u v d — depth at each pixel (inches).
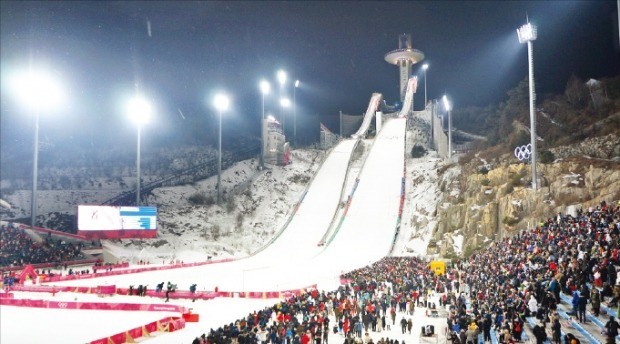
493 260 1450.5
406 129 4451.3
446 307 1317.7
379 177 3319.4
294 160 3914.9
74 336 1091.3
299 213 3026.6
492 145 3075.8
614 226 1056.2
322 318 1026.7
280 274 1990.7
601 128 2209.6
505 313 893.2
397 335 1058.1
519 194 1884.8
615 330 645.3
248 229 2878.9
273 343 890.1
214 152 4013.3
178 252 2512.3
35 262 2110.0
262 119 3695.9
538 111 2819.9
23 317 1312.7
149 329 1111.6
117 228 2388.0
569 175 1814.7
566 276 960.9
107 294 1630.2
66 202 2854.3
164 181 3248.0
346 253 2342.5
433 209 2603.3
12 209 2704.2
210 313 1342.3
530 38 1891.0
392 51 6328.7
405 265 1857.8
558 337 716.7
